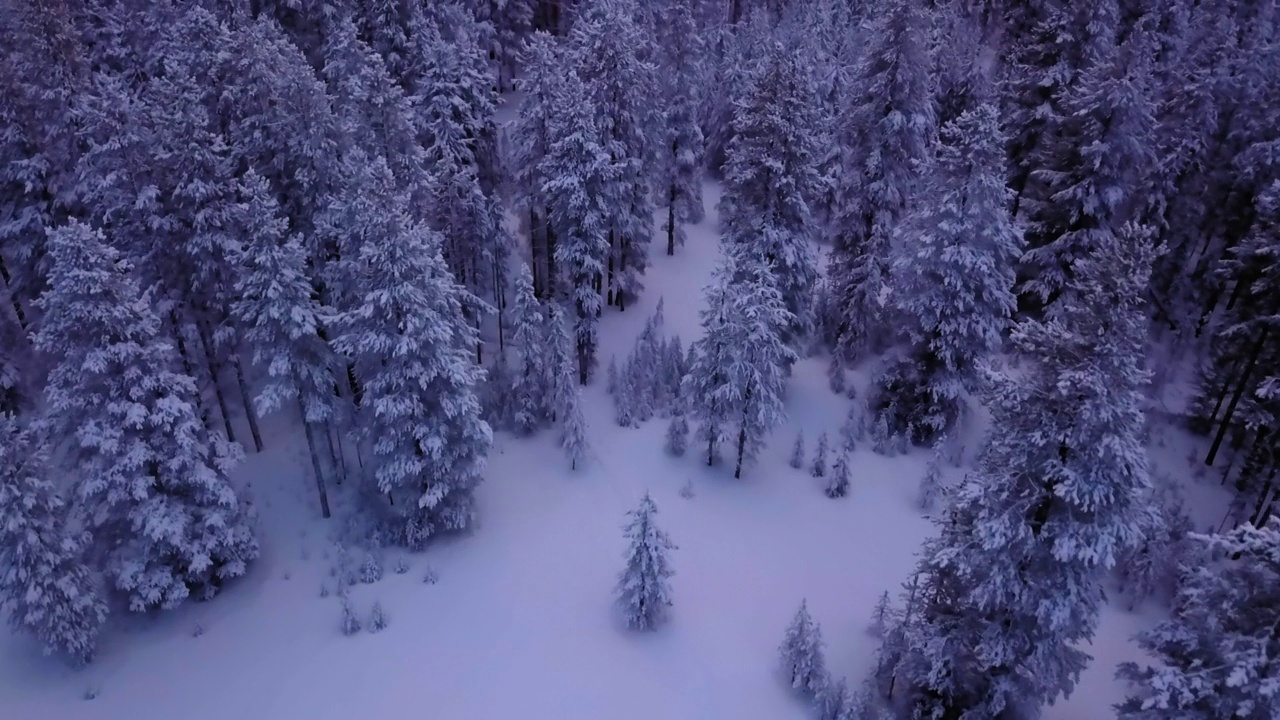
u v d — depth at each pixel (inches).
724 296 1050.1
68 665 845.8
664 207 1748.3
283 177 1102.4
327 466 1135.6
